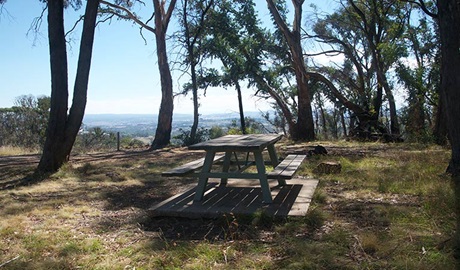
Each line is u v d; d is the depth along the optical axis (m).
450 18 7.46
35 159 14.31
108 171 10.26
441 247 3.73
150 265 3.69
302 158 7.20
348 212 5.24
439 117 17.03
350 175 7.88
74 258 3.95
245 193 6.12
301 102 21.48
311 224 4.66
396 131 22.62
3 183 8.96
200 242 4.25
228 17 25.06
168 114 20.59
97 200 6.87
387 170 8.26
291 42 20.80
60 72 10.16
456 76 7.37
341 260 3.58
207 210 5.14
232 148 5.41
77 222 5.37
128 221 5.30
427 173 7.52
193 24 24.30
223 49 24.98
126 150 19.20
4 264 3.80
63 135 10.29
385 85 22.80
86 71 10.54
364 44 31.44
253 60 25.48
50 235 4.71
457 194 5.38
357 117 23.83
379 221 4.72
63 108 10.27
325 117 41.56
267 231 4.57
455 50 7.43
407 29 23.28
